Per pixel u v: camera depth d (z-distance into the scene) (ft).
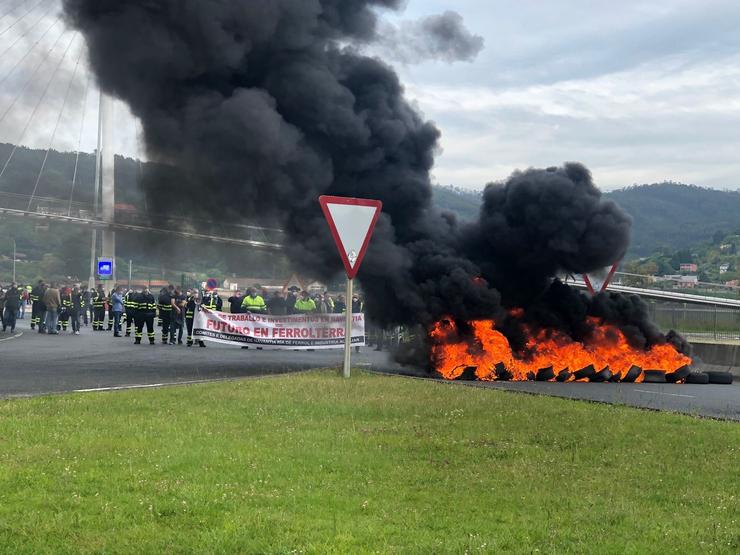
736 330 99.09
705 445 28.55
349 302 47.39
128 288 146.10
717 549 17.19
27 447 25.57
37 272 256.32
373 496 20.98
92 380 49.14
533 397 39.88
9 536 17.20
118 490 20.85
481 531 18.16
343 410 34.22
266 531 17.65
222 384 42.80
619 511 19.97
